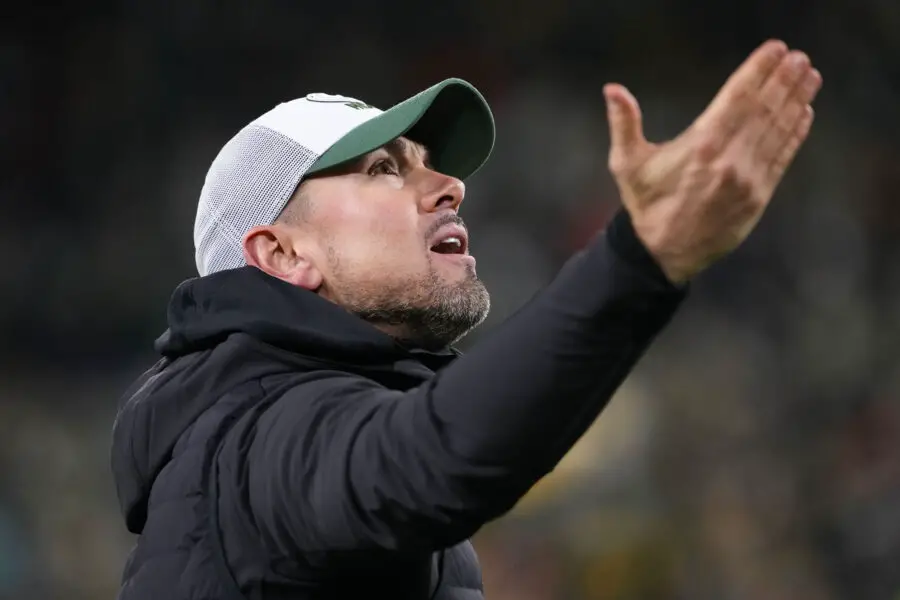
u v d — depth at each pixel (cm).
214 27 3791
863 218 3709
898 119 3962
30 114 3562
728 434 3103
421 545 473
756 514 2988
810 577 2919
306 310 592
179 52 3747
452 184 671
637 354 452
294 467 490
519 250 3434
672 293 441
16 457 2773
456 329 659
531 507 2833
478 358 456
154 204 3491
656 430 3033
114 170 3541
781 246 3566
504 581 2742
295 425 503
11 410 2898
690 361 3238
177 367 611
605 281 440
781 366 3328
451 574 601
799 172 3738
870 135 3925
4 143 3506
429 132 733
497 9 4006
